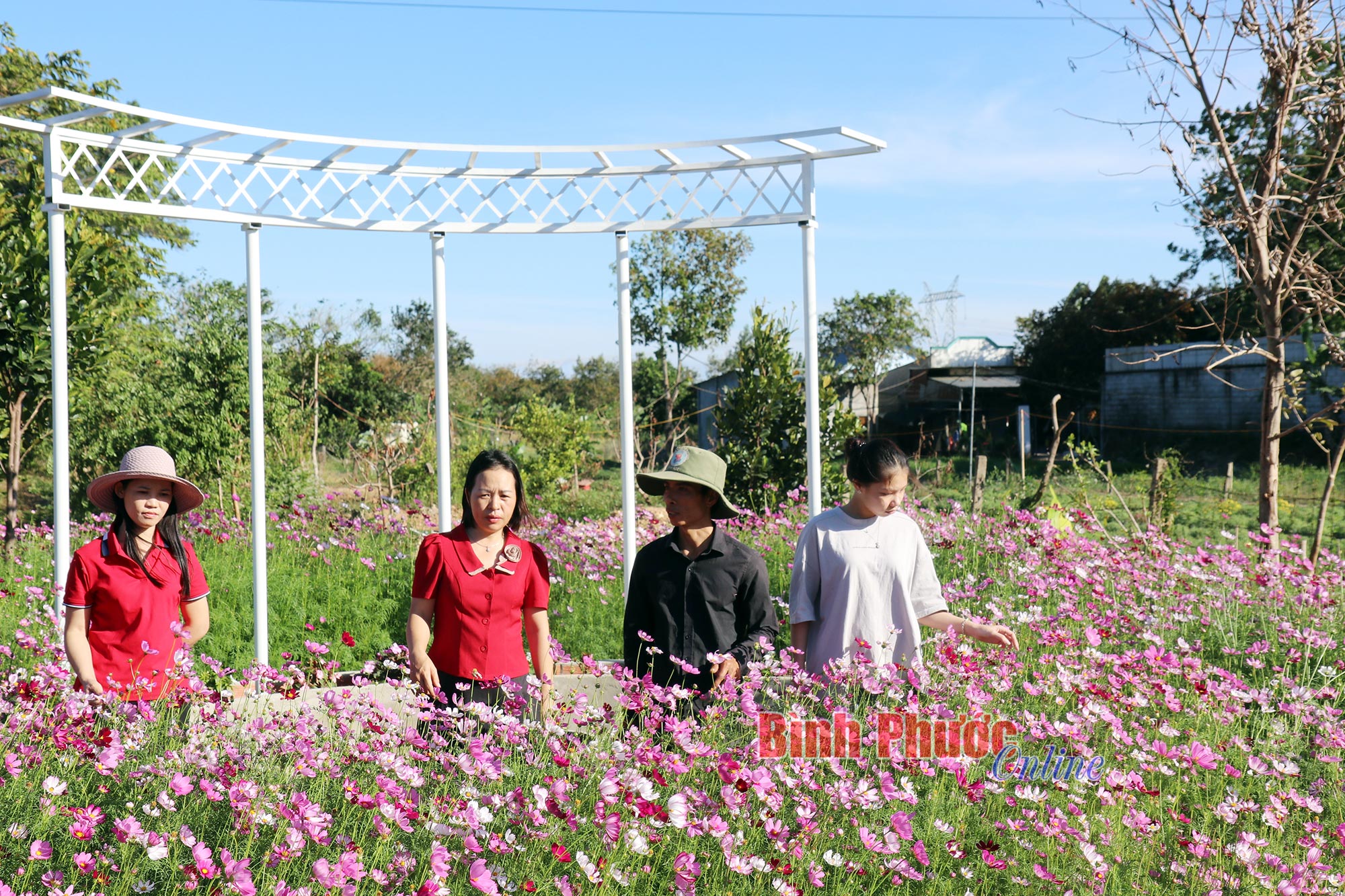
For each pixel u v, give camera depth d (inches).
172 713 112.5
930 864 101.0
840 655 124.6
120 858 86.0
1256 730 137.9
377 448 536.1
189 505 124.5
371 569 247.9
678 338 982.4
